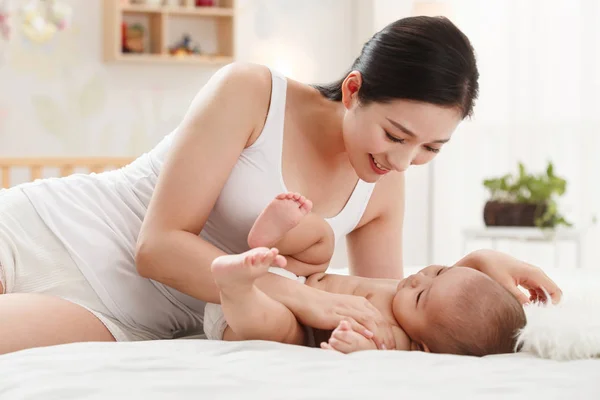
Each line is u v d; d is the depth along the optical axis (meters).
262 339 1.41
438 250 5.16
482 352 1.40
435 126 1.46
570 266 4.52
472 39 4.91
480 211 4.97
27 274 1.64
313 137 1.70
